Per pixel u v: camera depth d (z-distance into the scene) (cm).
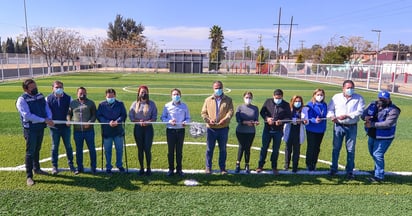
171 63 4994
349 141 599
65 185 543
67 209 455
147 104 588
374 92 2388
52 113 578
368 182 586
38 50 4397
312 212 461
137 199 493
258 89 2491
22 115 529
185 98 1830
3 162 653
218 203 485
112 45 6881
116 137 597
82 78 3309
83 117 582
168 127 591
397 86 2445
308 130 636
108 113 590
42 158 696
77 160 600
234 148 815
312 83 3222
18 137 862
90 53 5569
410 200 507
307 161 647
